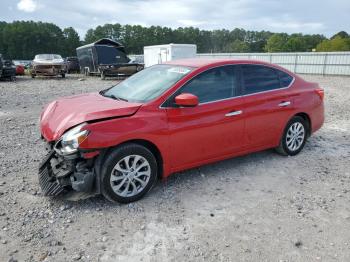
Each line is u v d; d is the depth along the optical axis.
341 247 3.21
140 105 3.97
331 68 33.34
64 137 3.62
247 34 130.25
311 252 3.13
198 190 4.34
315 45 103.62
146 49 35.12
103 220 3.60
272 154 5.73
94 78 24.08
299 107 5.44
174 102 4.12
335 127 7.88
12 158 5.38
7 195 4.09
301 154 5.77
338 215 3.80
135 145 3.85
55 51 102.31
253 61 5.04
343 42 83.62
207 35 121.56
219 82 4.59
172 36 112.88
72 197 3.80
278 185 4.54
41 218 3.61
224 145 4.62
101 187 3.77
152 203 3.99
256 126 4.91
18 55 96.69
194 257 3.03
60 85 18.02
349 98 13.65
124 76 23.69
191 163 4.38
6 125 7.63
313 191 4.39
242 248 3.17
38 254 3.03
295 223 3.61
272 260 3.01
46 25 103.69
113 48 23.95
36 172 4.82
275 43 103.31
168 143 4.07
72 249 3.11
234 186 4.48
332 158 5.62
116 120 3.73
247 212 3.82
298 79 5.59
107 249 3.12
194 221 3.61
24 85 17.95
